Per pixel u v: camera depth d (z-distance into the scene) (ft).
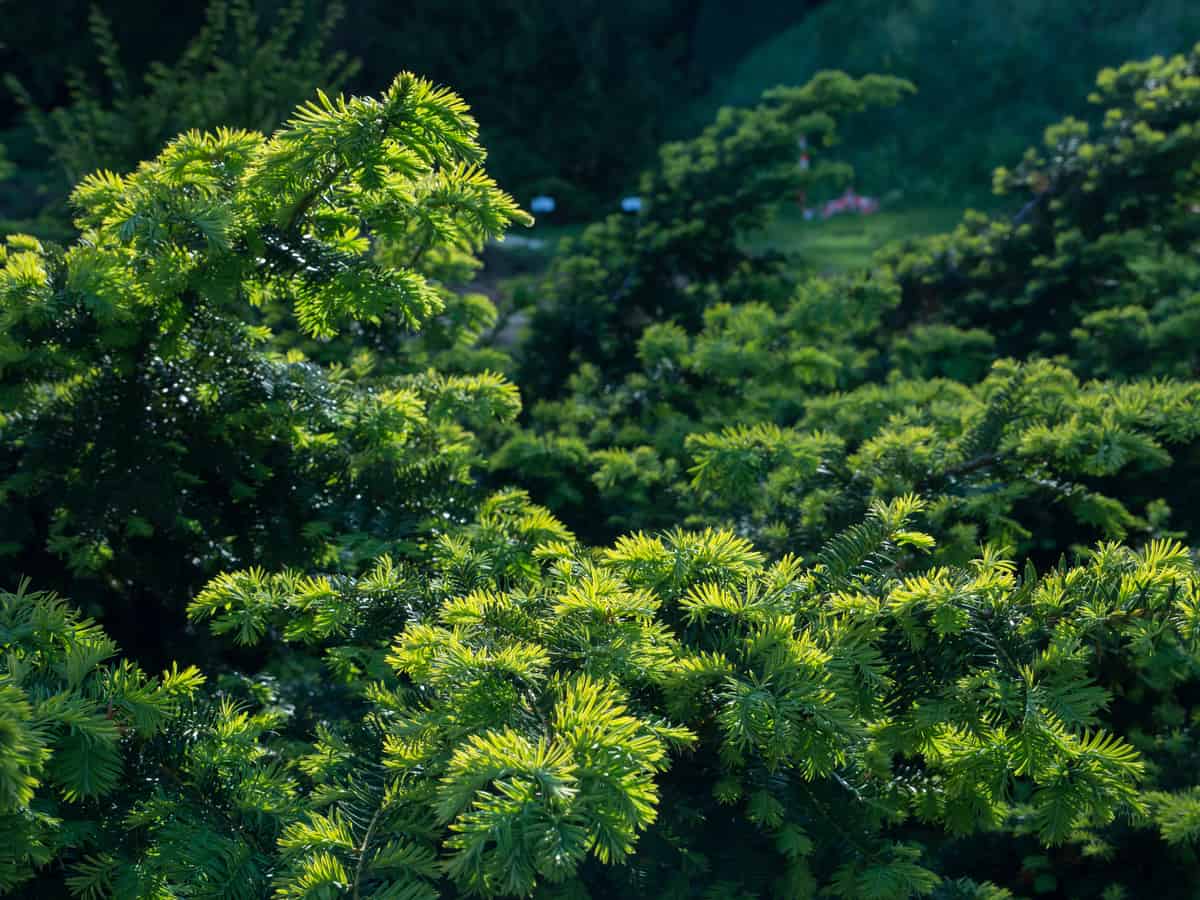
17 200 31.73
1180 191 16.79
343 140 5.35
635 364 14.92
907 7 58.95
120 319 6.48
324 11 48.83
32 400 7.16
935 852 8.28
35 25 51.62
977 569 5.42
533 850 3.73
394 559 6.98
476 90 53.88
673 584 5.26
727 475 7.71
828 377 11.50
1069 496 8.18
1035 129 52.90
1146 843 7.90
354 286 5.98
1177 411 7.95
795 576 5.74
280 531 7.36
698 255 16.78
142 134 20.72
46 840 4.63
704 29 63.98
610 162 53.72
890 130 54.65
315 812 5.12
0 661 4.70
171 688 4.98
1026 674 4.65
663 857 5.16
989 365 14.32
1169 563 4.95
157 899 4.66
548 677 4.75
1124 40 54.65
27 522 7.10
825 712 4.51
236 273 6.03
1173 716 8.63
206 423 7.21
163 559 7.52
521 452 10.09
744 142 17.25
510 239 36.24
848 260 34.04
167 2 53.31
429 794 4.67
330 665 6.34
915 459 8.22
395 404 7.60
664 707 5.13
